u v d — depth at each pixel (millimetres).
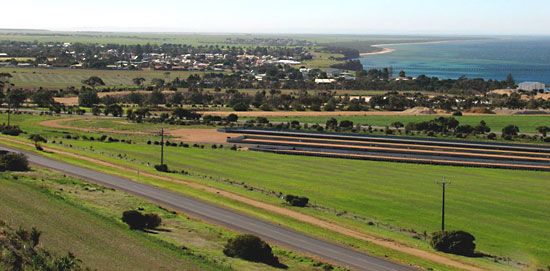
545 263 70688
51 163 109562
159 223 73062
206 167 116562
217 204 85812
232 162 122625
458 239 72000
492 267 67062
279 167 119688
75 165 108938
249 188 99125
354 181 109688
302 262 63500
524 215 91688
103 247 62906
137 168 109812
